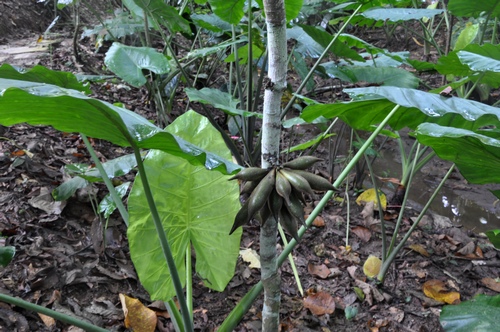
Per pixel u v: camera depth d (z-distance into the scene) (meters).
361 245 2.67
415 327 2.07
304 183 1.06
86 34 3.95
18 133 2.96
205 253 1.68
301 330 1.97
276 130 1.13
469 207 3.35
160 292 1.58
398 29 7.21
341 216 2.91
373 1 3.09
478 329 1.50
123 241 2.27
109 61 2.58
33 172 2.55
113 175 1.92
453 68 2.77
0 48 4.73
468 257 2.65
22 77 1.82
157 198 1.57
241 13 2.68
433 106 1.44
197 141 1.61
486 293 2.37
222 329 1.45
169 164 1.57
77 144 3.06
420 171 3.88
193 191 1.60
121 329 1.81
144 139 1.02
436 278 2.45
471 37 3.28
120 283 2.04
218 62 4.31
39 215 2.28
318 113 1.70
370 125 1.87
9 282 1.87
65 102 1.00
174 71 3.43
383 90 1.52
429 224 2.98
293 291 2.21
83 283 1.98
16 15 5.55
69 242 2.18
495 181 1.83
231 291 2.15
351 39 3.06
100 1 6.52
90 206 2.42
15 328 1.68
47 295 1.88
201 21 3.12
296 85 5.12
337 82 5.15
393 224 2.92
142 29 3.85
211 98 2.43
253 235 2.59
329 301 2.12
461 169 1.83
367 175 3.65
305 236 2.66
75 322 1.34
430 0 6.55
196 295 2.10
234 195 1.63
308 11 3.82
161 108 3.38
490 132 1.50
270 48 1.13
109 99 3.90
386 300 2.23
